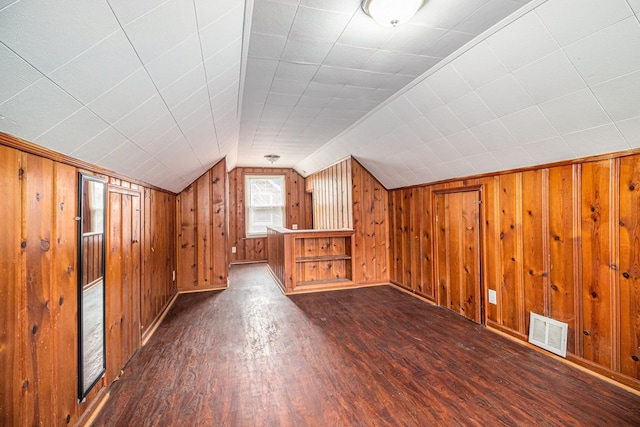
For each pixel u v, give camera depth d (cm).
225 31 163
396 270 491
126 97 145
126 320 248
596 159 223
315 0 166
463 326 324
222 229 497
